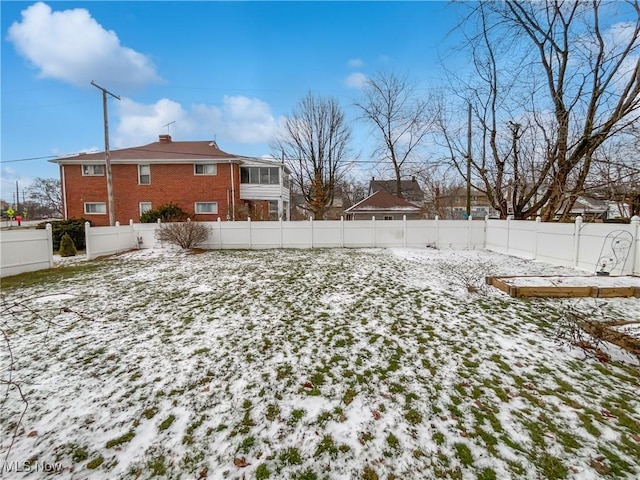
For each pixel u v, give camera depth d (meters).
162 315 4.87
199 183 19.23
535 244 10.08
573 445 2.12
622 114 8.33
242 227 14.06
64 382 2.97
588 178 9.41
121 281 7.27
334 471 1.94
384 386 2.88
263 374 3.11
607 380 2.93
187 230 12.98
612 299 5.45
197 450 2.13
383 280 7.13
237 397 2.74
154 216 16.98
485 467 1.95
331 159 26.42
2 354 3.55
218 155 19.66
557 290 5.62
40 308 5.22
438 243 13.89
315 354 3.53
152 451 2.12
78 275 8.04
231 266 9.21
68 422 2.42
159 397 2.74
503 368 3.16
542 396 2.69
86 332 4.20
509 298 5.61
